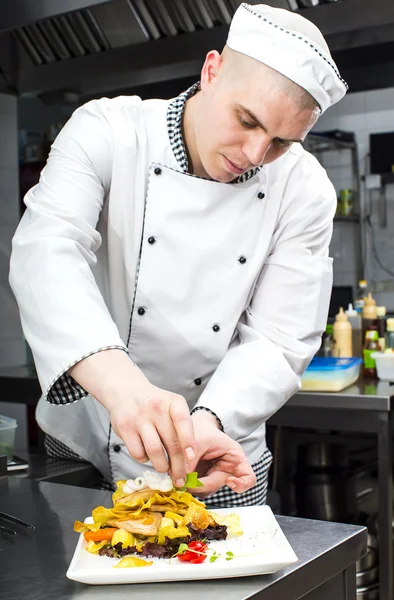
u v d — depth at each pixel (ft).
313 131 13.50
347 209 13.21
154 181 4.84
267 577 3.09
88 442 5.63
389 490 7.74
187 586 3.01
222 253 4.90
